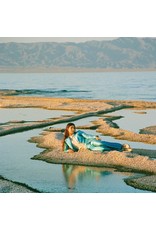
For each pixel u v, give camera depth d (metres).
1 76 128.38
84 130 22.78
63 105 36.69
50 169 15.14
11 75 136.25
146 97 48.56
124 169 14.89
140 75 119.88
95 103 38.47
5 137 20.81
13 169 15.26
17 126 23.19
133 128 23.69
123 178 14.08
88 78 106.50
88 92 57.88
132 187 13.30
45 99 44.56
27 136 20.95
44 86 73.94
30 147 18.39
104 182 13.74
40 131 22.50
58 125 24.58
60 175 14.48
